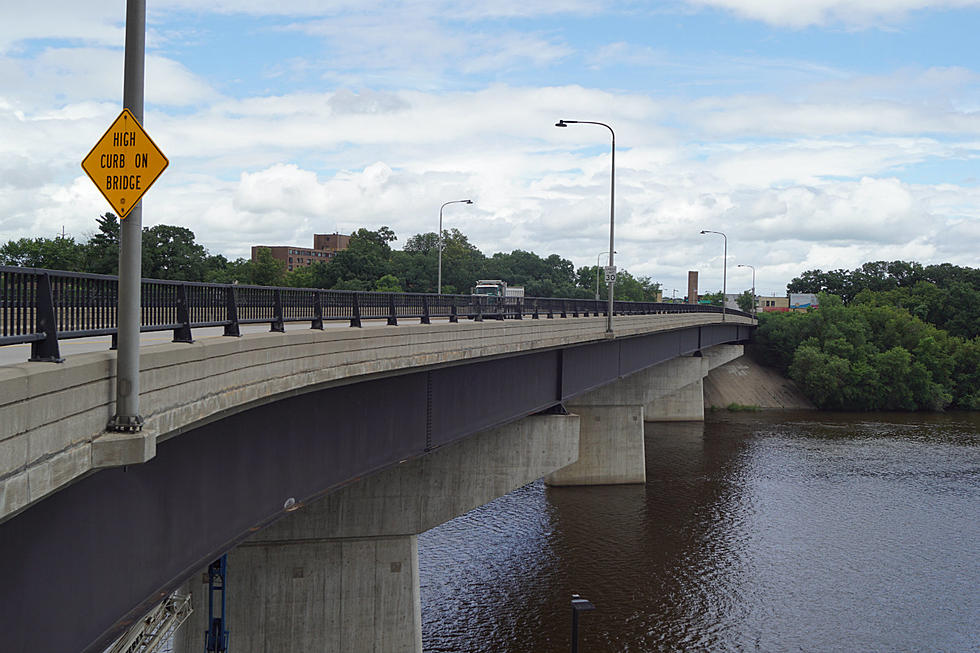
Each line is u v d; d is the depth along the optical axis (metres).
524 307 32.16
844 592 35.72
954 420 90.88
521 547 41.31
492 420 28.36
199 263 96.19
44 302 8.53
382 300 21.11
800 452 68.06
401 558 25.98
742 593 35.34
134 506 11.29
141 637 18.39
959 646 30.53
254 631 24.89
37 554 9.04
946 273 174.50
